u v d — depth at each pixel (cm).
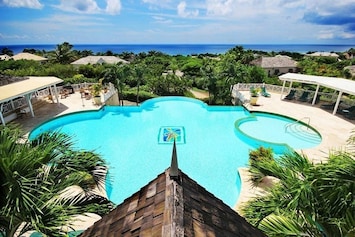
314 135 1781
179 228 215
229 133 1920
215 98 2908
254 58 6228
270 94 2825
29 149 439
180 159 1494
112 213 335
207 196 322
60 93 2580
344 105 2183
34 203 366
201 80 2997
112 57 6009
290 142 1708
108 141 1731
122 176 1298
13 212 369
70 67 3862
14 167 386
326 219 415
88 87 2850
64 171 477
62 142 506
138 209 293
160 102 2836
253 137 1728
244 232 296
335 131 1747
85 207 486
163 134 1883
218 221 278
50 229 370
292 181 454
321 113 2144
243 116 2333
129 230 264
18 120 1850
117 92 2948
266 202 480
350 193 369
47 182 406
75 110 2102
